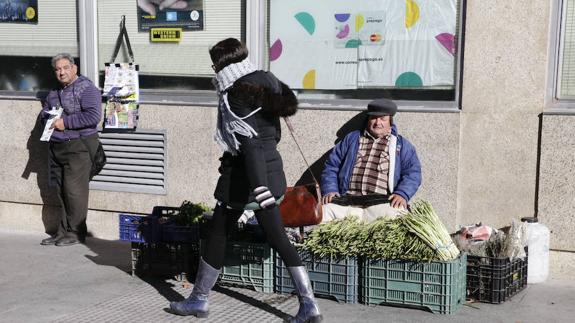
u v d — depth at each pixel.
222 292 5.57
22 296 5.53
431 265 5.03
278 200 4.78
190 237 5.74
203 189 6.95
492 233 5.49
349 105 6.45
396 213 5.62
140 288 5.70
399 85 6.31
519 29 5.81
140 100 7.23
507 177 5.95
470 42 5.95
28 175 7.65
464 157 6.05
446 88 6.17
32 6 7.63
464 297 5.25
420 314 5.07
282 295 5.48
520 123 5.88
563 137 5.73
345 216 5.62
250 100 4.50
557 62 5.81
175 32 7.11
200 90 7.07
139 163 7.18
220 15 6.94
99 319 5.02
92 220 7.46
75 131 6.95
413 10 6.20
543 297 5.45
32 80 7.70
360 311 5.14
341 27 6.45
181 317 5.05
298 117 6.50
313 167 6.50
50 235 7.55
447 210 6.11
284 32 6.65
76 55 7.54
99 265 6.38
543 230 5.75
